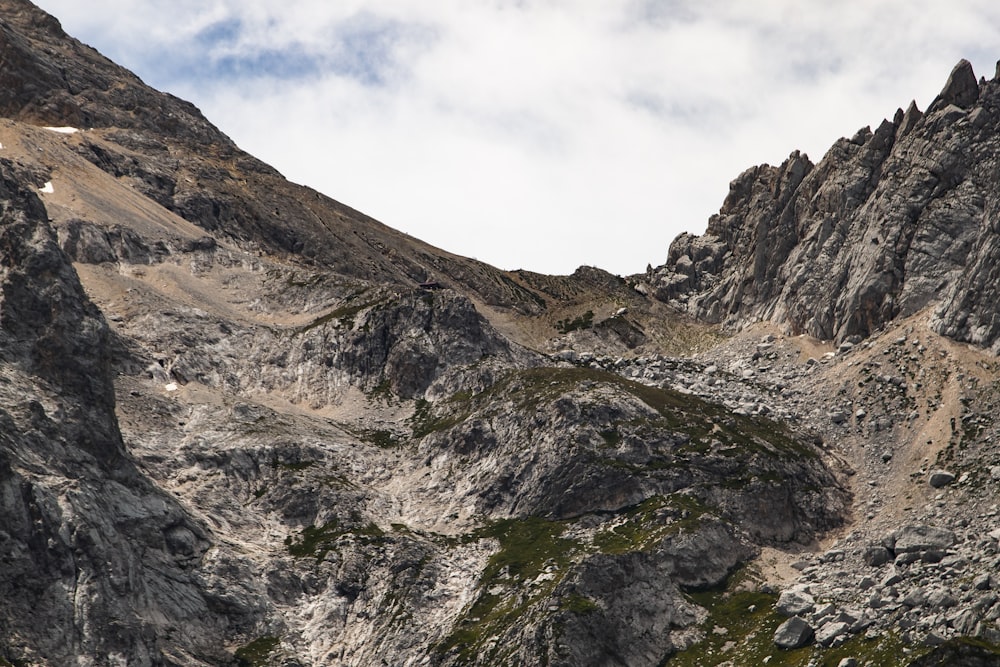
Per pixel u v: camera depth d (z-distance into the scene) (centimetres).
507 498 15425
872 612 12488
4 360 13812
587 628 12775
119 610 12325
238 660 12800
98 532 12738
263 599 13512
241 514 14662
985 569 12469
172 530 13662
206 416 16088
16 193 15562
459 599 13762
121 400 15775
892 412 16812
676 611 13475
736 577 14188
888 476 15800
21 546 12219
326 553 14250
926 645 11562
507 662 12538
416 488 15812
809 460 16100
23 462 12812
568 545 14462
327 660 13125
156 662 12219
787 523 15138
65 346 14250
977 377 16562
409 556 14200
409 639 13200
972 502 14412
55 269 14862
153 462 14912
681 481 15438
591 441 15875
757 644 12838
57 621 11931
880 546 13762
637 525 14750
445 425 16850
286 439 15912
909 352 17725
